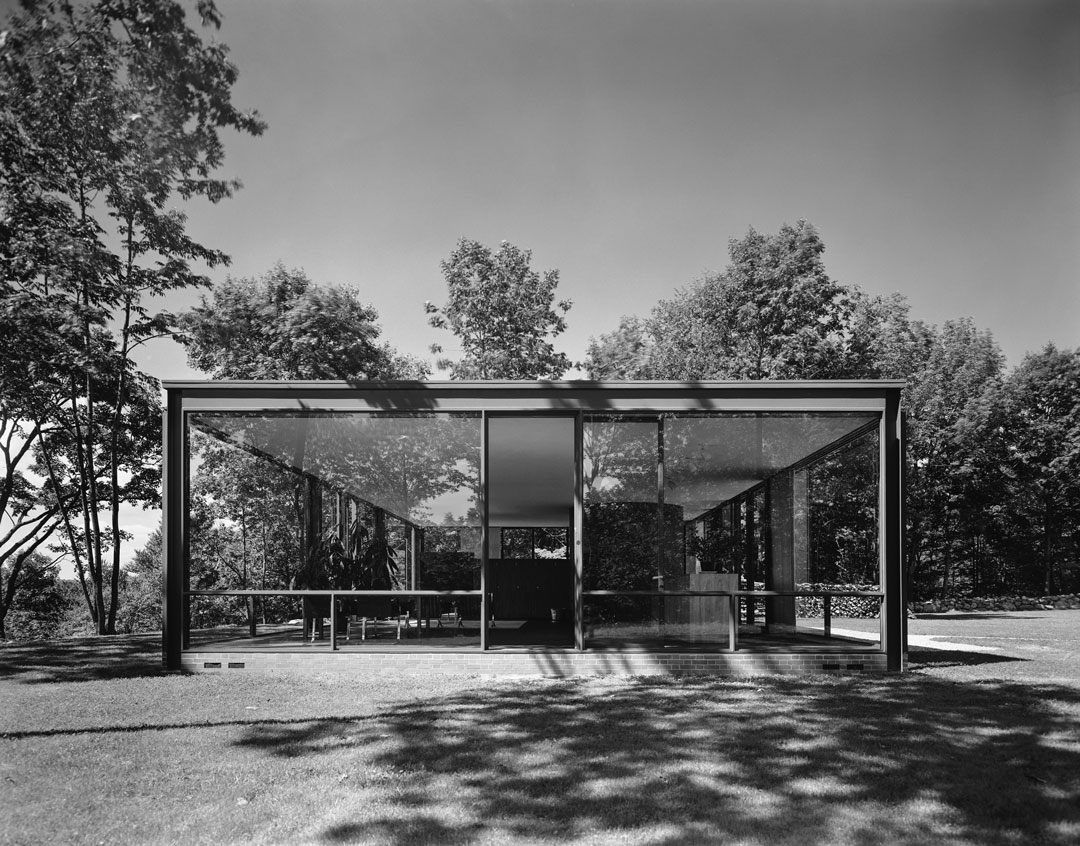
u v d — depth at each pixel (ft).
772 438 34.01
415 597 35.09
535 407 32.96
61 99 28.76
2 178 34.96
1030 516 114.73
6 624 92.48
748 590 33.58
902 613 32.30
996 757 18.86
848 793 16.37
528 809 15.52
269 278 77.92
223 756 19.19
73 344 52.03
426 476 35.70
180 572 32.73
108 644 44.32
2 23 25.90
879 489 32.83
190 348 73.56
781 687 28.25
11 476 75.92
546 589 56.03
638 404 32.86
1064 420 110.11
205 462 42.04
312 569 35.65
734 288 81.56
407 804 15.78
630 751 19.36
